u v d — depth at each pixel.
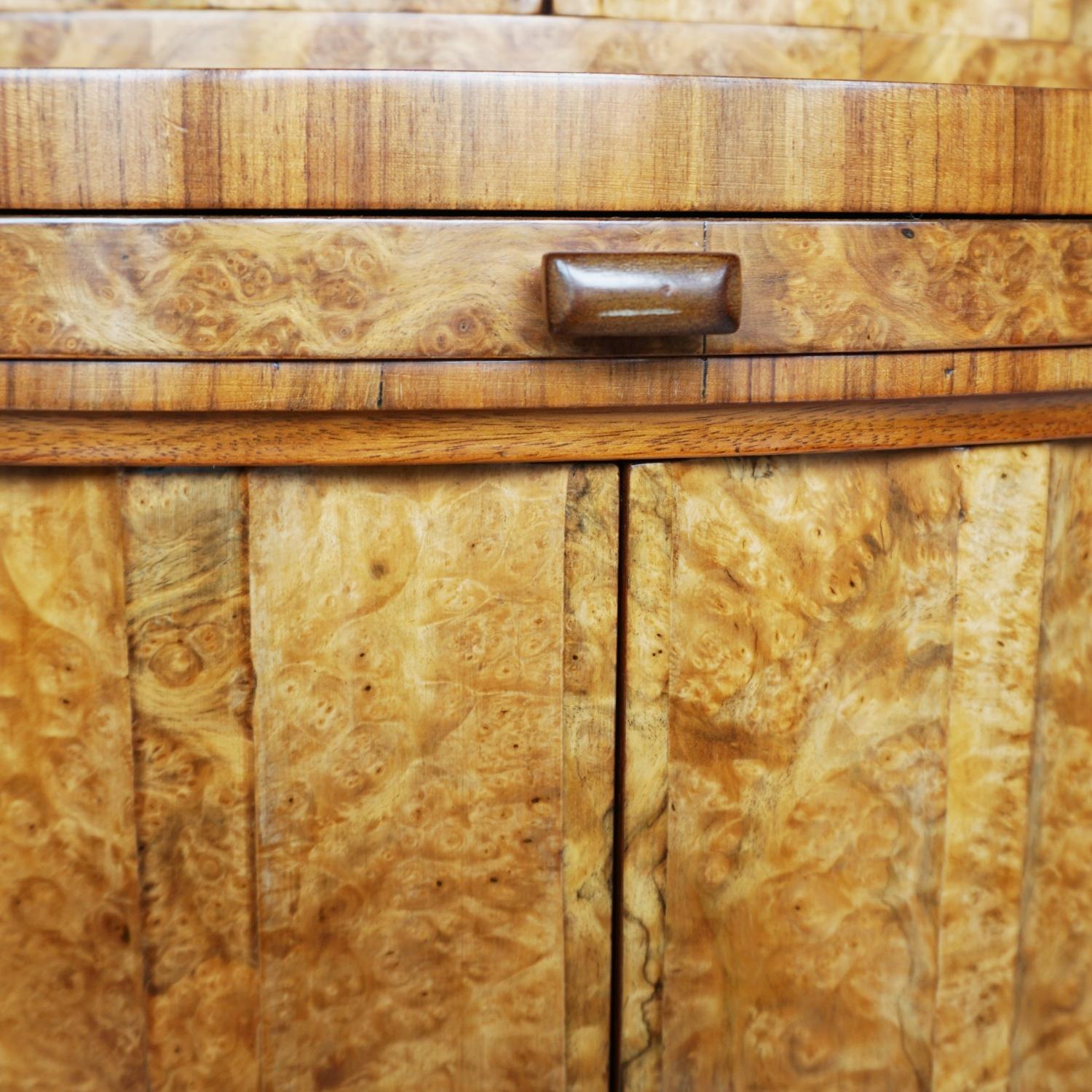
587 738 0.54
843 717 0.57
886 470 0.55
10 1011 0.53
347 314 0.47
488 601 0.52
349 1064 0.55
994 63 0.70
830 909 0.58
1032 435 0.57
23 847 0.52
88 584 0.50
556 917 0.55
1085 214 0.53
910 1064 0.61
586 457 0.51
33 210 0.45
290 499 0.50
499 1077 0.56
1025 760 0.60
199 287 0.46
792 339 0.50
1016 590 0.58
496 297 0.47
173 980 0.53
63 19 0.63
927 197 0.50
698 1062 0.58
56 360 0.46
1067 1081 0.65
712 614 0.54
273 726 0.52
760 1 0.66
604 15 0.65
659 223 0.48
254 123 0.45
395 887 0.54
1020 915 0.62
